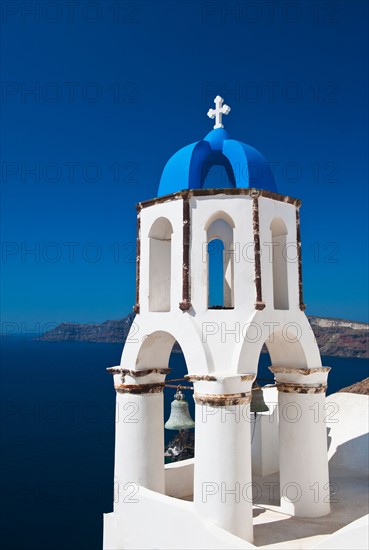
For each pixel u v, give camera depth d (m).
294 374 12.00
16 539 26.69
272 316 11.23
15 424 49.69
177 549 10.51
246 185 11.31
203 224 11.19
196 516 10.23
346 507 12.45
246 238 11.09
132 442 12.08
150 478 12.03
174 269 11.46
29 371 99.88
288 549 10.09
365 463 15.51
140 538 11.34
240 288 11.02
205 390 10.43
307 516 11.80
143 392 12.27
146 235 12.35
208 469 10.26
